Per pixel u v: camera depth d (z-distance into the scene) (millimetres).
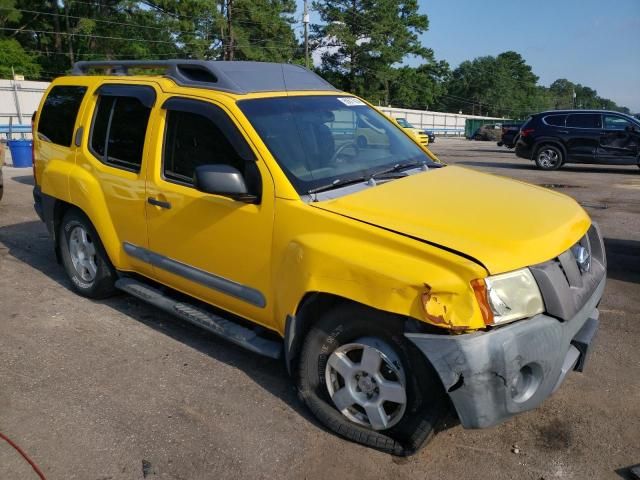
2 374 3953
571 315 2891
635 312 5137
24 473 2990
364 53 63375
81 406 3584
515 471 3018
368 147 4191
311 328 3279
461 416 2760
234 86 3930
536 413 3535
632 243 7555
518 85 127250
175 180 4047
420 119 62188
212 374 3982
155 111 4219
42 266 6270
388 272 2820
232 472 3008
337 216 3158
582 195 11570
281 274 3348
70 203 5008
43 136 5586
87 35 49969
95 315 4949
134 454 3145
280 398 3689
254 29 54031
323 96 4316
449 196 3438
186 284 4133
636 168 17297
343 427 3236
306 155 3662
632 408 3600
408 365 2902
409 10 69250
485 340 2646
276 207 3391
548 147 16656
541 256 2893
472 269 2658
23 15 51031
